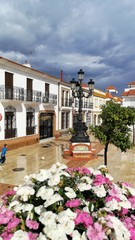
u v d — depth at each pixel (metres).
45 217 2.28
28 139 22.20
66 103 31.22
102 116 11.52
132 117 11.27
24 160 15.49
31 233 2.27
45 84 25.59
